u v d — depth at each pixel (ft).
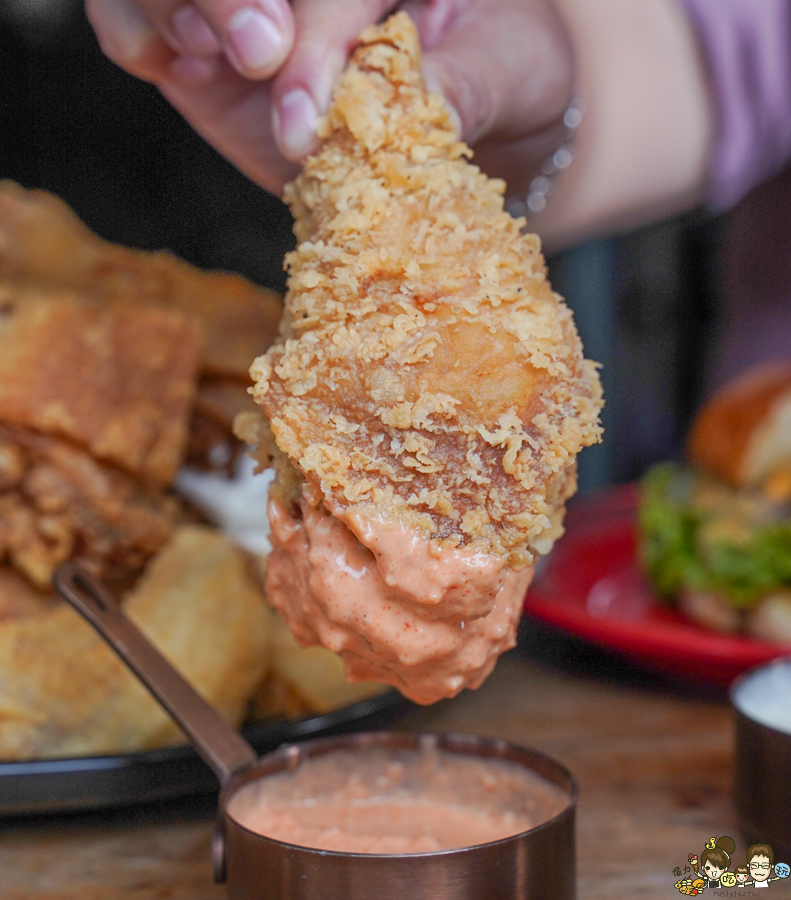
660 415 3.61
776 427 1.99
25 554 1.28
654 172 1.90
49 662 1.18
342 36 0.97
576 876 0.98
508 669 1.47
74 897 1.03
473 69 1.14
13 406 1.26
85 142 2.45
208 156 2.48
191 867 1.07
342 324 0.89
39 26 2.35
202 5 0.99
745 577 1.64
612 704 1.36
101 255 1.48
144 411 1.33
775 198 2.61
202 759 1.11
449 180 0.92
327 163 0.94
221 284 1.54
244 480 1.40
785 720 1.12
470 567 0.85
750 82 1.95
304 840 0.98
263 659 1.24
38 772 1.09
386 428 0.87
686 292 3.57
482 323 0.87
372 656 0.89
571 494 0.94
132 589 1.33
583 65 1.80
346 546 0.87
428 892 0.85
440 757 1.04
